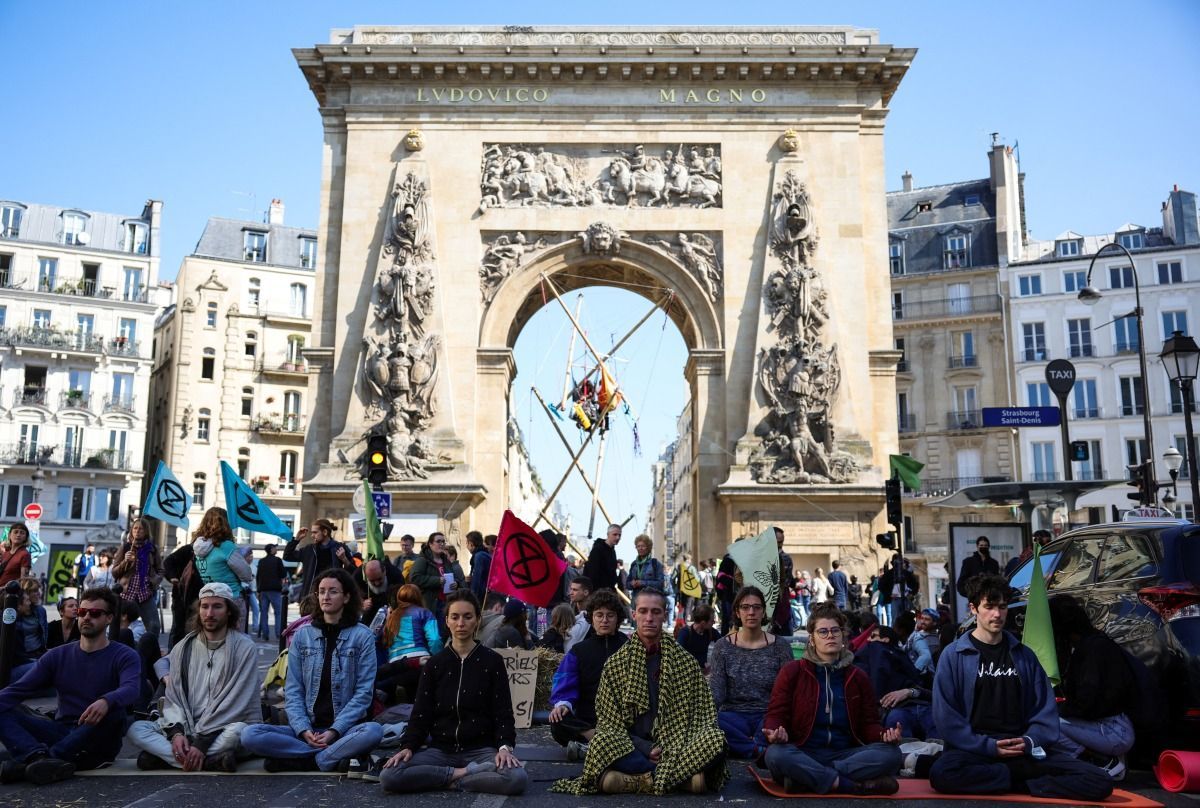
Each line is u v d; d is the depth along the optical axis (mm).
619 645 14484
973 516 72562
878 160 43094
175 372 76438
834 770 11898
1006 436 73062
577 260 42156
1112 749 12656
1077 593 14742
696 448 41094
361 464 39188
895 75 42969
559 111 42875
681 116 42812
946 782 11953
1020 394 73438
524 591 17312
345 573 13969
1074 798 11672
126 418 74812
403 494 39000
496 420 40844
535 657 17500
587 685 14406
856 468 39188
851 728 12445
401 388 39688
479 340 41344
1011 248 76375
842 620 12625
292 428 78125
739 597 14703
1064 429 29734
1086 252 76938
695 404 41406
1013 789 12031
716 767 12125
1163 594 12953
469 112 42906
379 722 14906
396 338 40312
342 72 42594
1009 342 74125
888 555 38906
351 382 40688
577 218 42219
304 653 13727
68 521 72250
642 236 42188
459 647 12734
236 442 76750
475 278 41625
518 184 42250
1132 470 30672
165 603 51469
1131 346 71688
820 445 39438
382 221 41906
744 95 42844
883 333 41938
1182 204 74125
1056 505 27922
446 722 12523
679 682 12477
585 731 14359
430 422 40000
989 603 12414
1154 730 13008
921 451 75188
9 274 74250
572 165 42875
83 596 13391
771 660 14586
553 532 27938
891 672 16891
